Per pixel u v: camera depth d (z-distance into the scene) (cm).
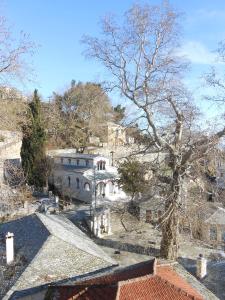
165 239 3381
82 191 5669
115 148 6338
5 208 3170
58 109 7931
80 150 7556
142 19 3181
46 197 5334
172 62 3234
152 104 3275
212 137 3155
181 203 3325
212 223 4381
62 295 1917
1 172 3044
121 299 1706
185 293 1798
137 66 3469
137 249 3734
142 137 3556
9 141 5772
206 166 3347
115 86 3306
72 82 8131
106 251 3675
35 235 2548
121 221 4322
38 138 5622
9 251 2297
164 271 2031
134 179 4681
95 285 1873
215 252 3734
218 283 2333
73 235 2802
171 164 3397
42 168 5669
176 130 3347
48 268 2188
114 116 7806
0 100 2867
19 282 2056
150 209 4550
